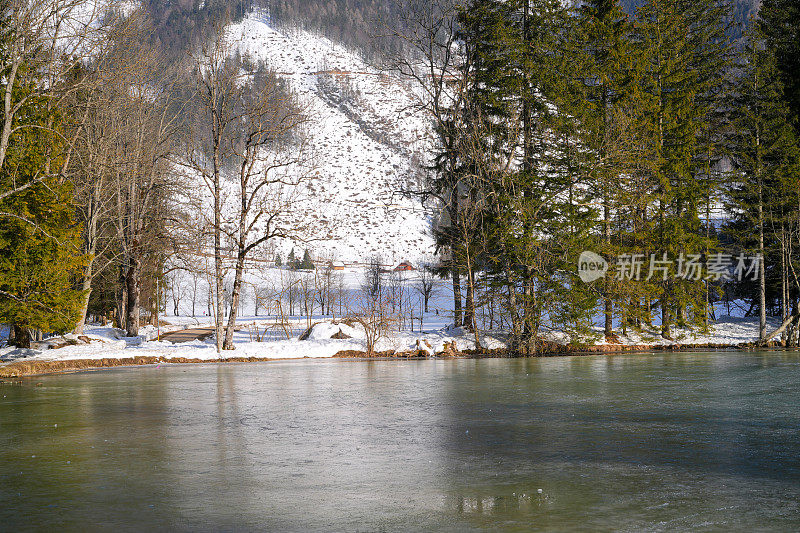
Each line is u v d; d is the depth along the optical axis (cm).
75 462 1220
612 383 2498
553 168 4247
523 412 1811
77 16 3216
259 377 2786
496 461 1221
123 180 4312
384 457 1258
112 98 4084
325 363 3522
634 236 4331
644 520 866
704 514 891
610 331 4497
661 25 4656
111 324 6019
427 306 8969
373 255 18775
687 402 1989
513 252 4034
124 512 910
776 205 4703
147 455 1280
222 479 1095
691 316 4666
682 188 4491
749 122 4816
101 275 5725
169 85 4700
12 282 2983
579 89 4359
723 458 1236
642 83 4622
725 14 5050
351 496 991
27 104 3036
